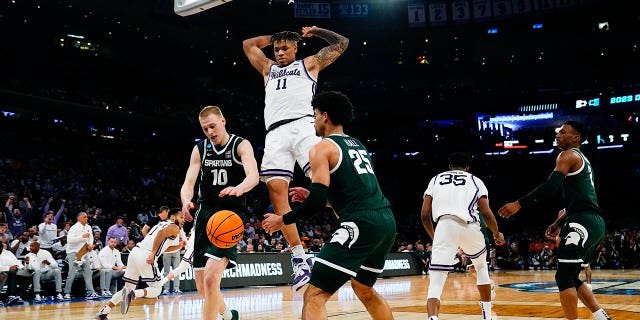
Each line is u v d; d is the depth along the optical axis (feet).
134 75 87.04
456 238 15.43
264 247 52.60
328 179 9.87
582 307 23.08
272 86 15.83
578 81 103.30
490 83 107.14
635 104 98.84
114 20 76.59
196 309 25.99
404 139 106.93
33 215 49.39
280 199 15.23
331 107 10.98
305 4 92.22
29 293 33.14
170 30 82.28
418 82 107.65
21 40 75.36
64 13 73.10
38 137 70.18
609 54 100.22
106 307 21.09
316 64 15.75
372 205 10.23
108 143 78.38
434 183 16.37
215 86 98.32
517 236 91.30
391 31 100.12
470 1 95.81
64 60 79.82
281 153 15.31
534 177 106.11
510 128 106.83
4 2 68.90
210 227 11.70
